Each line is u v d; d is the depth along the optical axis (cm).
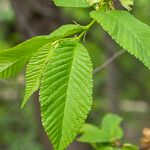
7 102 295
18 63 61
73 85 57
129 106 320
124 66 289
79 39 60
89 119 228
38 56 59
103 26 60
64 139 56
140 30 60
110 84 248
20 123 303
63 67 58
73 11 231
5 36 238
